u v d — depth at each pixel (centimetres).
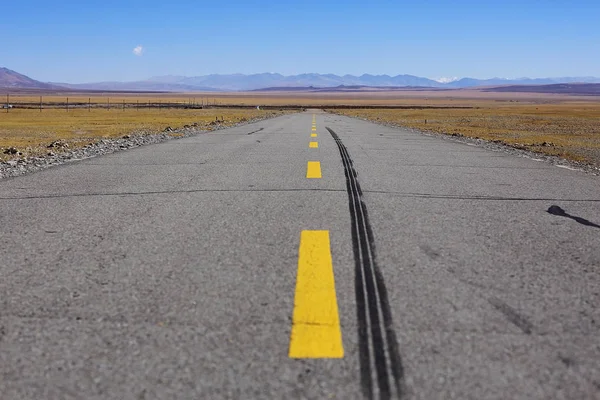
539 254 459
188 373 254
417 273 403
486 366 262
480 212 631
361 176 925
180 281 383
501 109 10775
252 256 444
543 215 620
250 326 307
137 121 4444
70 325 309
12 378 251
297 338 291
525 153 1512
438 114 7262
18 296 355
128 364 263
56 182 849
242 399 232
